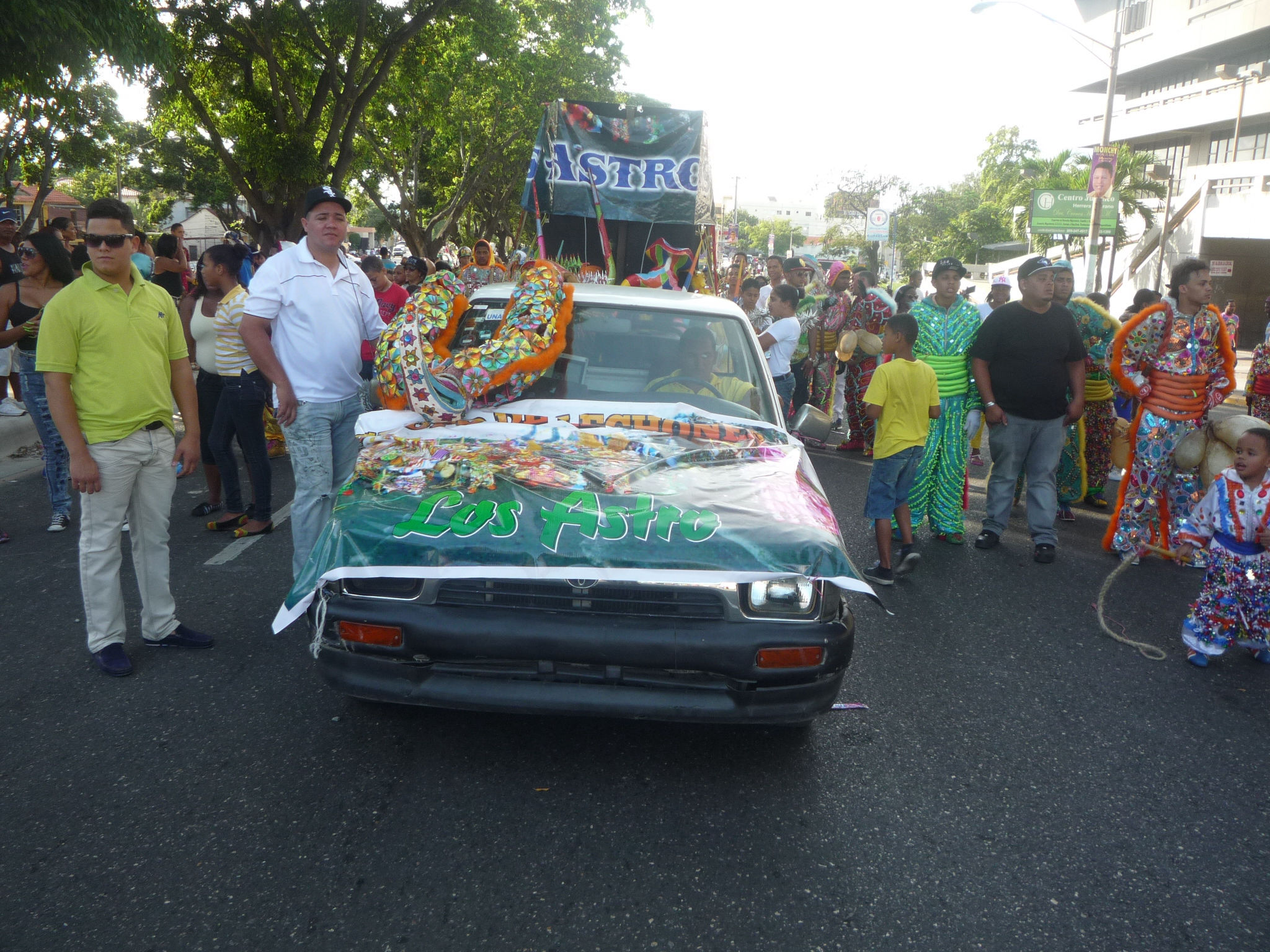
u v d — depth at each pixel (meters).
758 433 4.02
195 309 6.37
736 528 3.07
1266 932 2.64
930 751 3.62
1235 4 45.22
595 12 28.25
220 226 66.12
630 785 3.24
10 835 2.85
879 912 2.65
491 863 2.78
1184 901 2.77
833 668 3.08
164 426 4.09
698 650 2.95
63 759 3.30
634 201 8.18
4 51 9.58
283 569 5.47
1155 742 3.79
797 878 2.78
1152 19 51.84
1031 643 4.83
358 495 3.30
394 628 3.00
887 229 24.73
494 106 29.59
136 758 3.31
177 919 2.49
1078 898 2.76
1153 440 6.21
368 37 19.94
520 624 2.97
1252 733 3.91
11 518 6.48
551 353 4.04
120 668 3.98
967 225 62.81
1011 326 6.14
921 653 4.62
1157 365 6.15
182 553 5.77
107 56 10.52
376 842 2.86
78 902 2.55
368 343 4.70
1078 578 5.99
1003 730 3.83
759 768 3.40
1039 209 36.78
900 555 6.00
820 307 10.37
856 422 9.83
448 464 3.40
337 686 3.16
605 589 3.00
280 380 4.25
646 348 4.44
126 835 2.86
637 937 2.50
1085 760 3.61
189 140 27.20
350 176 30.67
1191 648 4.63
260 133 19.20
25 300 5.79
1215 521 4.53
